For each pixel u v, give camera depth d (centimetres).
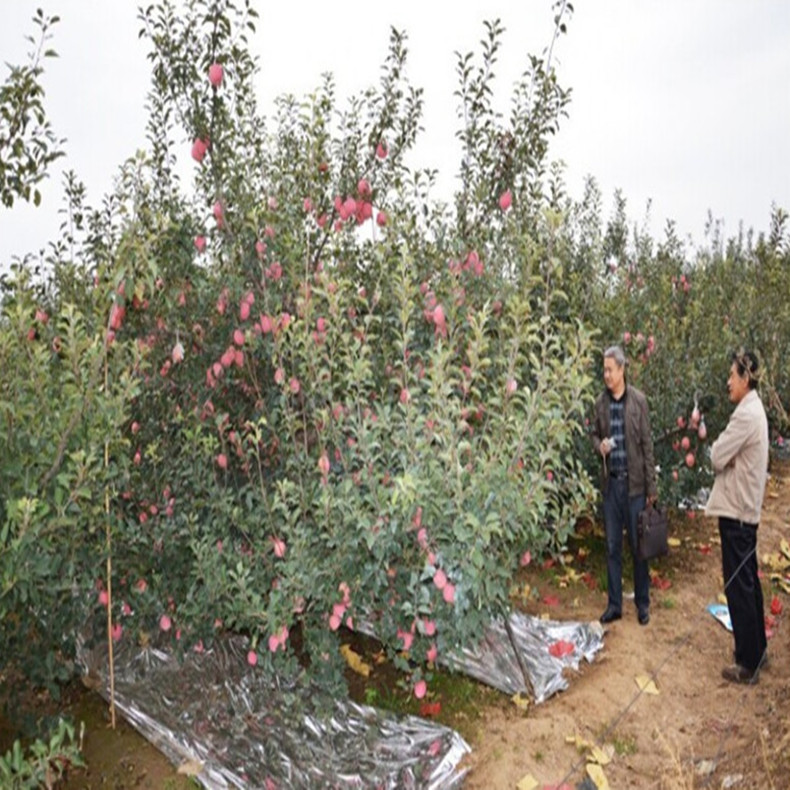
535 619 490
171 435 434
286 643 394
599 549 638
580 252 697
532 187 481
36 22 328
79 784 334
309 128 439
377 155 479
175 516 407
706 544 648
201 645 419
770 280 912
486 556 331
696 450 652
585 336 352
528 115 455
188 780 337
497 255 473
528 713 399
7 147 329
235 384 434
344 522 331
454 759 352
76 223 480
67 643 357
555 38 446
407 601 325
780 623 503
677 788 328
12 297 356
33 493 282
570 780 341
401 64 488
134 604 388
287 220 432
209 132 416
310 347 367
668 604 530
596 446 509
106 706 389
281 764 348
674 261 931
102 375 340
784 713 379
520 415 352
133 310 413
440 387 332
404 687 402
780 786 313
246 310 400
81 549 344
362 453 348
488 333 460
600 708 401
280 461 421
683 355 697
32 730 335
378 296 410
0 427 294
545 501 354
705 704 410
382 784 337
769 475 836
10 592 299
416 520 312
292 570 332
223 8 397
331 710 356
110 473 329
